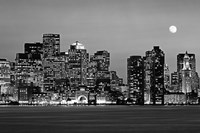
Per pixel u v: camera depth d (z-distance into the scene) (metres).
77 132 172.00
